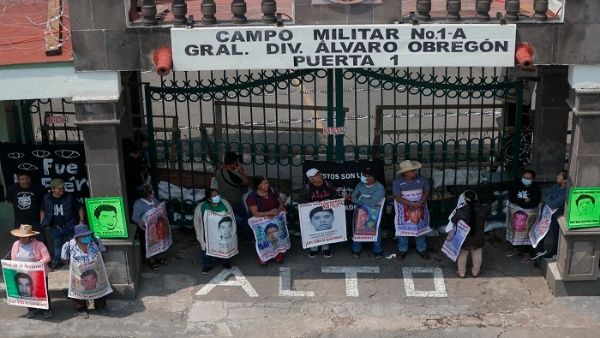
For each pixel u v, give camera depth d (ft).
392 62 32.24
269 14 31.94
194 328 33.81
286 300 35.70
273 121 60.75
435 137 56.08
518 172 41.45
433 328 33.63
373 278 37.29
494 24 31.65
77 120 32.50
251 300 35.70
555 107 42.01
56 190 36.55
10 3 37.11
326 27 31.76
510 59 32.12
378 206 37.93
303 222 38.11
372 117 61.62
